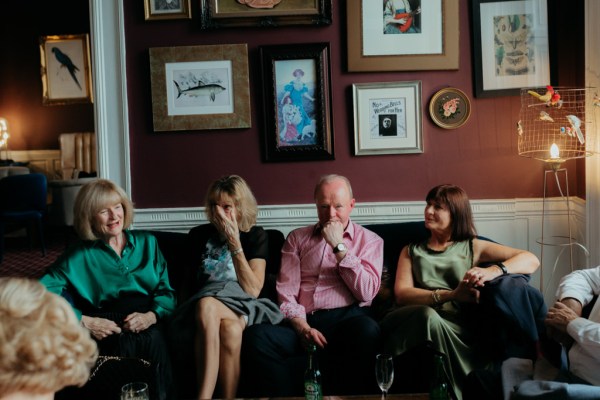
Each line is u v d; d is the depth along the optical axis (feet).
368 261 8.79
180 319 8.04
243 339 7.90
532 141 10.52
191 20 10.69
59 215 20.44
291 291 8.84
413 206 10.88
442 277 8.62
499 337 7.38
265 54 10.64
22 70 25.80
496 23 10.62
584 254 10.48
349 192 9.06
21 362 2.42
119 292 8.70
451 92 10.71
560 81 10.68
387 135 10.79
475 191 10.93
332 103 10.77
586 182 9.84
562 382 5.94
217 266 8.85
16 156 25.94
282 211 10.91
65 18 25.49
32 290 2.60
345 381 7.79
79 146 25.20
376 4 10.53
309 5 10.55
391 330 7.80
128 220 8.89
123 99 10.77
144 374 6.40
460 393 7.49
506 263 8.04
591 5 9.43
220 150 10.91
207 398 7.39
